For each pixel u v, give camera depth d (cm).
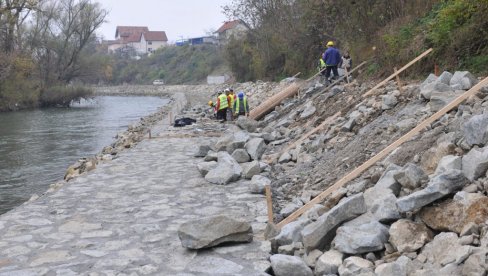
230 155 1162
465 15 1293
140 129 2339
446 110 736
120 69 10456
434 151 668
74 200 906
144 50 13362
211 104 2753
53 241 686
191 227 623
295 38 3416
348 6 2209
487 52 1210
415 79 1377
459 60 1274
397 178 623
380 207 566
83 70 6372
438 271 438
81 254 632
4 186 1538
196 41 10812
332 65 1906
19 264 603
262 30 3991
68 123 3469
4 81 4838
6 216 812
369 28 2022
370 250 525
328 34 2766
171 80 9000
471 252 438
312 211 664
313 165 1003
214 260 589
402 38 1581
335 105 1495
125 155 1414
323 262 530
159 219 775
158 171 1162
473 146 619
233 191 937
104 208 849
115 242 674
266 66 4116
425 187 569
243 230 637
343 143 1045
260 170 1043
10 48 4966
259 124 1880
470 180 542
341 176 830
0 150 2238
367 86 1522
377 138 904
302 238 597
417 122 862
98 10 6138
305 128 1430
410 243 505
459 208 502
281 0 3609
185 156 1370
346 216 577
